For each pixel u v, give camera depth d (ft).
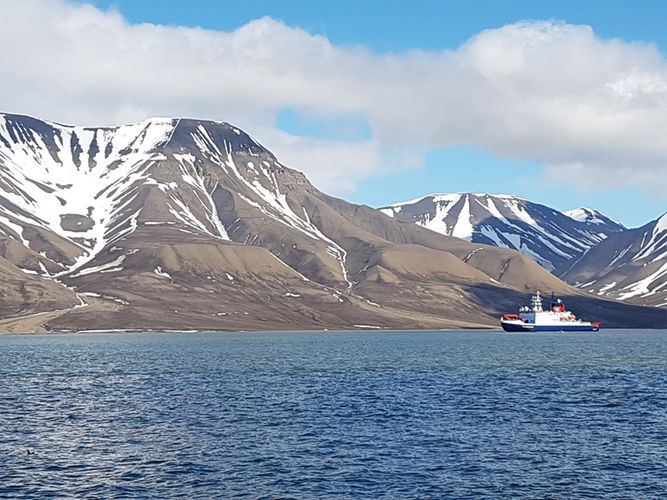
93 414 314.14
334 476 209.15
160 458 230.27
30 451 240.12
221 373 493.77
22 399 362.94
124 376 475.72
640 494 192.85
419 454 234.79
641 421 293.64
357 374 483.51
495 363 578.25
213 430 275.18
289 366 549.13
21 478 207.62
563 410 320.91
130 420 298.15
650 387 406.00
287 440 256.32
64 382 441.27
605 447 244.83
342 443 251.19
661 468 217.56
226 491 195.31
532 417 302.45
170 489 197.16
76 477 208.74
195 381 442.09
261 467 219.00
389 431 272.31
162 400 356.38
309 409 324.39
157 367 544.62
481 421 293.02
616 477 208.13
